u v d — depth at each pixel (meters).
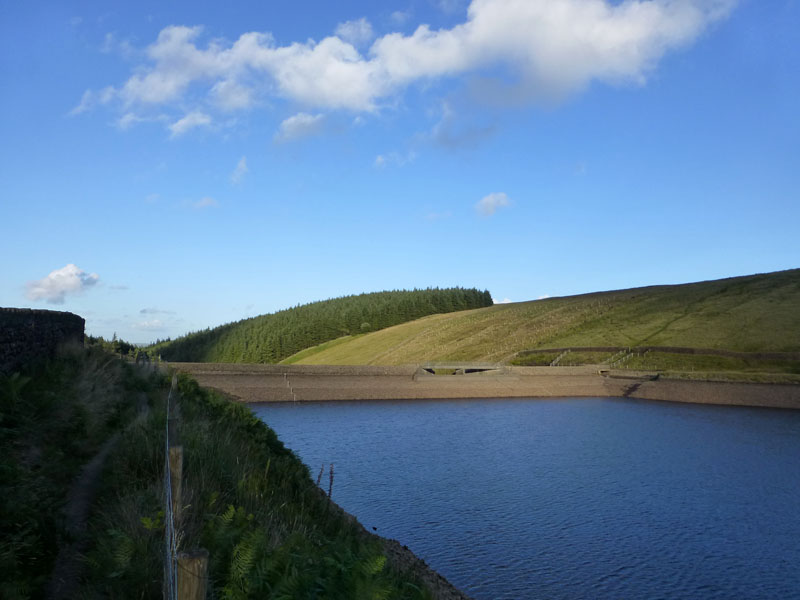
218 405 20.34
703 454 44.41
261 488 11.47
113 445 11.23
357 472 35.28
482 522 25.92
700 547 23.84
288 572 6.15
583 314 147.12
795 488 34.00
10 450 9.37
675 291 154.62
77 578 6.37
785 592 19.80
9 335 14.03
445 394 87.94
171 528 5.50
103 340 32.97
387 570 9.83
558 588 19.42
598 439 50.53
